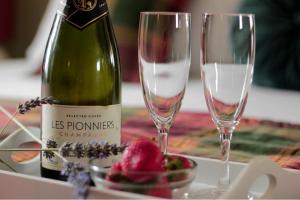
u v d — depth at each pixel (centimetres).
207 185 82
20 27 306
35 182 69
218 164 83
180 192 66
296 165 94
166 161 67
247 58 74
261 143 110
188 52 76
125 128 122
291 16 194
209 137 114
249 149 105
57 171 78
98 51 88
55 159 78
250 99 170
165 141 77
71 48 88
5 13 299
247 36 74
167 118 76
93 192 64
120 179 63
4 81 194
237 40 74
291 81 188
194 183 83
